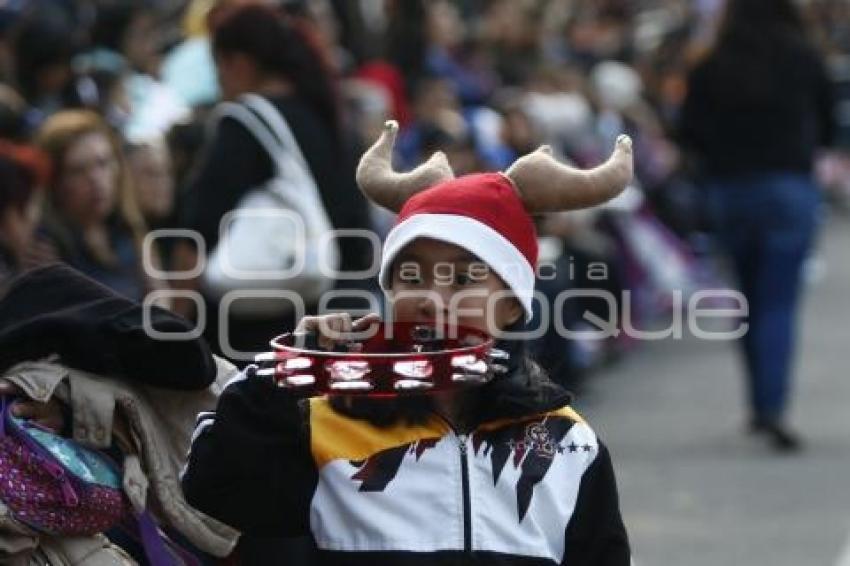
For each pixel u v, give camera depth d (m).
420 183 8.38
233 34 13.95
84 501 8.34
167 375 8.60
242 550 8.95
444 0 37.88
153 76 22.86
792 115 22.06
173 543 8.88
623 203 28.23
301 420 8.06
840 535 18.02
